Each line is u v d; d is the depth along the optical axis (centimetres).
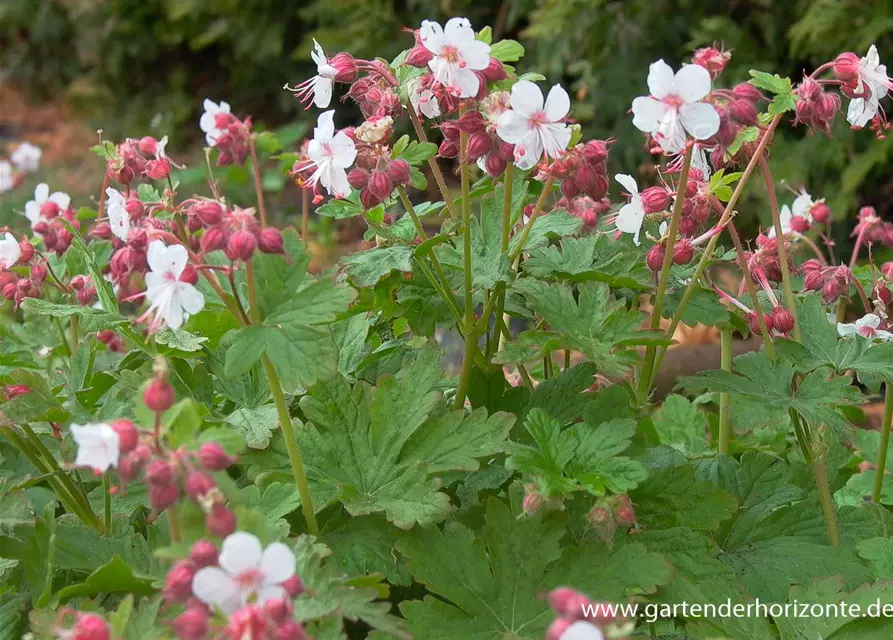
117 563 60
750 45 147
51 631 58
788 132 149
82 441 55
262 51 206
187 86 233
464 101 65
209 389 69
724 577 65
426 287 71
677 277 71
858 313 125
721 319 70
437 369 67
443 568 63
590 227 74
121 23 222
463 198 66
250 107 227
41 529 64
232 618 52
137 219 66
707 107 60
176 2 213
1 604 65
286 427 62
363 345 72
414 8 184
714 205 68
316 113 205
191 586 54
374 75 68
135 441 55
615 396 65
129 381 67
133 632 60
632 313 65
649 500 67
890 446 80
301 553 60
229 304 61
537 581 63
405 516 63
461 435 65
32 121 232
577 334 65
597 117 155
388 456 66
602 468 62
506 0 175
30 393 67
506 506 65
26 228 172
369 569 64
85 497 69
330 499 64
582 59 162
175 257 58
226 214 60
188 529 57
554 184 71
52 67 242
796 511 71
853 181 130
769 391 67
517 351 64
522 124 63
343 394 67
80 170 203
